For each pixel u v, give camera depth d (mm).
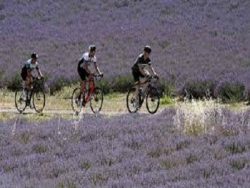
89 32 128000
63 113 63844
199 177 22922
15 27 138125
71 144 32062
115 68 97688
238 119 36844
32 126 40594
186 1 143375
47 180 24078
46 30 133750
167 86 81562
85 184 23062
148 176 23172
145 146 30172
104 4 149125
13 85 93688
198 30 120750
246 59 95375
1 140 34562
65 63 105625
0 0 159000
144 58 60281
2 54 116375
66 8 149625
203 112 35062
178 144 29859
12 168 27906
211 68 90250
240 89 74438
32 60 64062
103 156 27922
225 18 127875
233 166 24609
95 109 63781
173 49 110062
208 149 27984
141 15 138000
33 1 158875
